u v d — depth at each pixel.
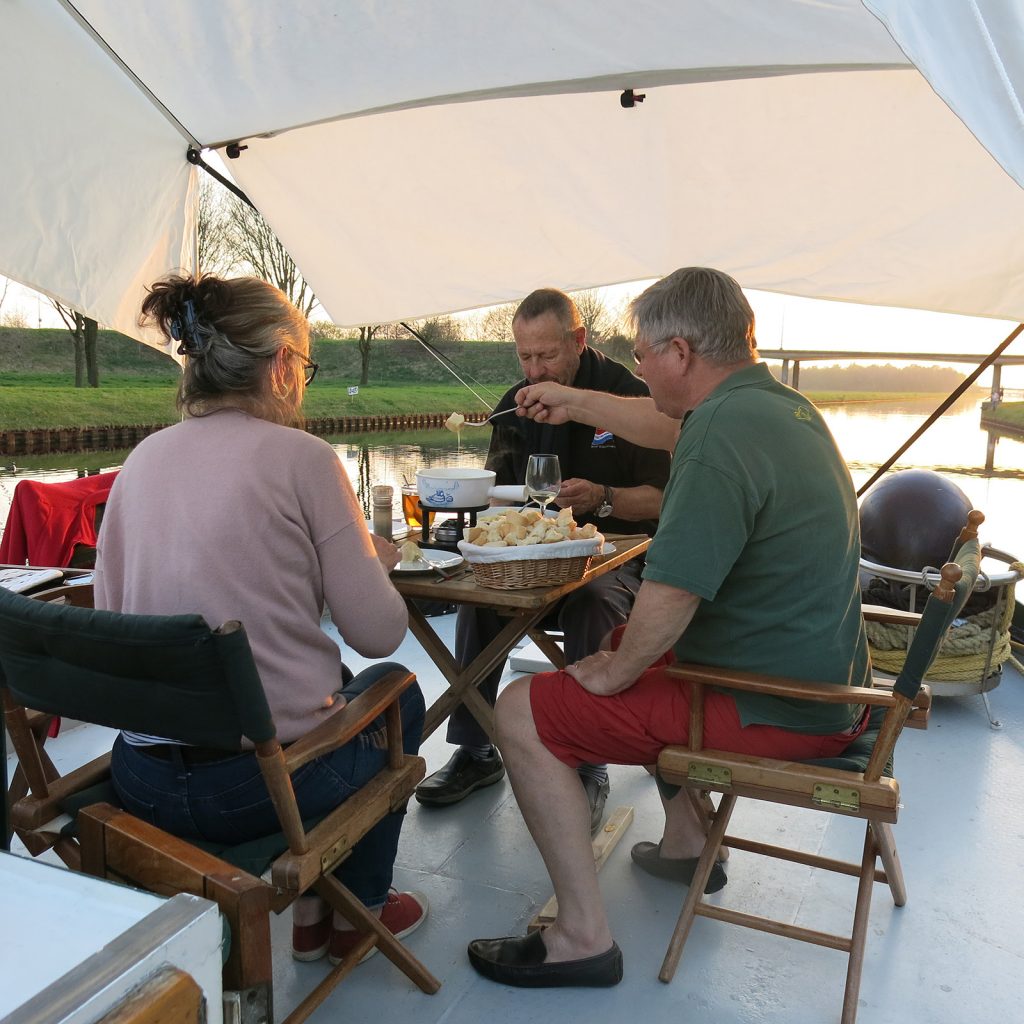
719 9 2.22
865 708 1.81
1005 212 2.99
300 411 1.65
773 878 2.21
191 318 1.51
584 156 3.31
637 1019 1.70
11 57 2.52
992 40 1.21
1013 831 2.41
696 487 1.58
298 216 3.55
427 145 3.36
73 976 0.69
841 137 3.00
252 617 1.44
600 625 2.45
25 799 1.54
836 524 1.68
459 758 2.64
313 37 2.47
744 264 3.47
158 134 3.03
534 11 2.30
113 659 1.24
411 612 2.27
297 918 1.86
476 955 1.83
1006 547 6.90
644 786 2.72
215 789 1.45
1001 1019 1.71
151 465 1.49
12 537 2.97
